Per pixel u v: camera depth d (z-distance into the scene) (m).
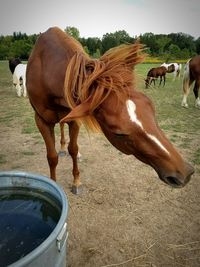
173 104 8.23
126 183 3.29
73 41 2.38
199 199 3.01
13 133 5.16
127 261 2.17
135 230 2.50
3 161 3.88
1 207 1.59
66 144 4.50
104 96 1.54
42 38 2.62
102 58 1.71
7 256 1.29
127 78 1.60
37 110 2.59
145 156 1.56
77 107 1.54
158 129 1.55
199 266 2.14
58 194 1.41
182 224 2.60
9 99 9.07
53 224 1.44
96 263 2.15
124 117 1.50
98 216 2.68
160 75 13.46
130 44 1.70
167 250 2.28
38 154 4.13
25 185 1.60
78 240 2.37
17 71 9.21
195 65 7.45
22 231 1.43
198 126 5.71
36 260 1.01
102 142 4.63
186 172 1.53
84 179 3.37
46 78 2.25
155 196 3.04
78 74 1.73
